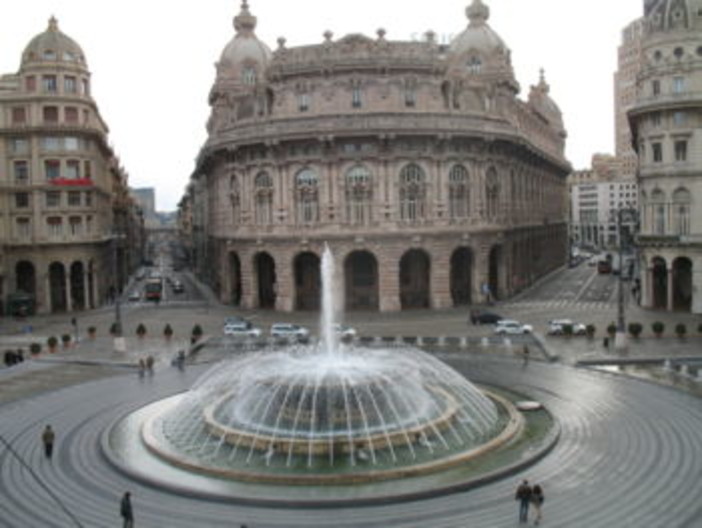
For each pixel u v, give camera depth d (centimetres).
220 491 3241
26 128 9844
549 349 6412
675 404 4538
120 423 4422
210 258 13650
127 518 2908
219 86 12012
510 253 10588
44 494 3331
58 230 10100
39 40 10100
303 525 2947
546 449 3669
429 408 4072
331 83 9119
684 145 8275
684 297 9156
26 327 8269
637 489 3228
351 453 3606
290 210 9294
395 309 9181
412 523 2956
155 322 8906
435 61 9219
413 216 9244
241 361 4812
